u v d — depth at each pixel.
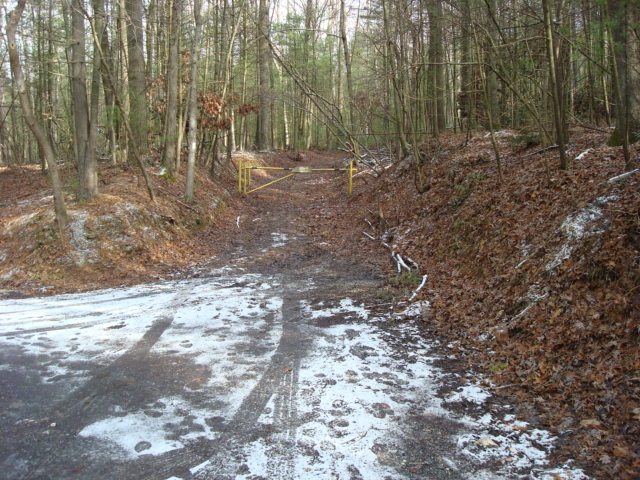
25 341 6.23
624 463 3.44
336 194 19.08
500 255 7.79
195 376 5.19
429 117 19.12
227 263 10.80
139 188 13.45
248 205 17.58
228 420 4.27
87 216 11.13
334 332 6.56
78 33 11.66
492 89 14.88
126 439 3.96
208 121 17.39
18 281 9.58
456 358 5.66
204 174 18.00
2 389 4.85
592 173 7.87
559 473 3.45
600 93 14.89
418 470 3.57
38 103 21.62
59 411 4.42
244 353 5.85
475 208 9.70
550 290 6.03
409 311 7.32
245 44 21.23
